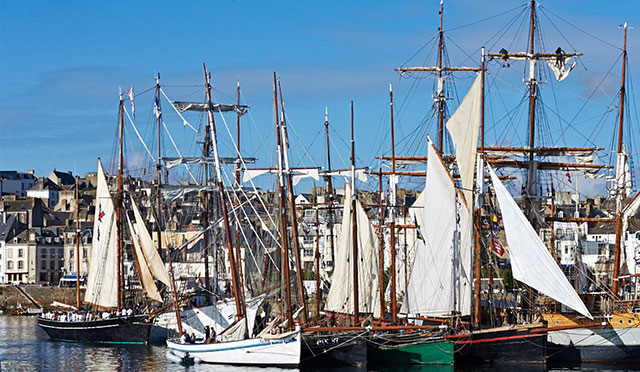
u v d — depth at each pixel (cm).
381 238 10625
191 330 11088
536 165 10756
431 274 9838
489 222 10306
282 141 10144
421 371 9100
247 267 12331
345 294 11000
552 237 11319
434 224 9844
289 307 9300
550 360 9388
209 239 12212
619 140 10112
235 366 9106
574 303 8906
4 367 9575
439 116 11312
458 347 9150
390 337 9188
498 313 9994
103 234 12681
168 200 12012
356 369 9000
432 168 9831
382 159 12006
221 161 11812
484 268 11256
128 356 10300
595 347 9262
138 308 12412
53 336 12319
